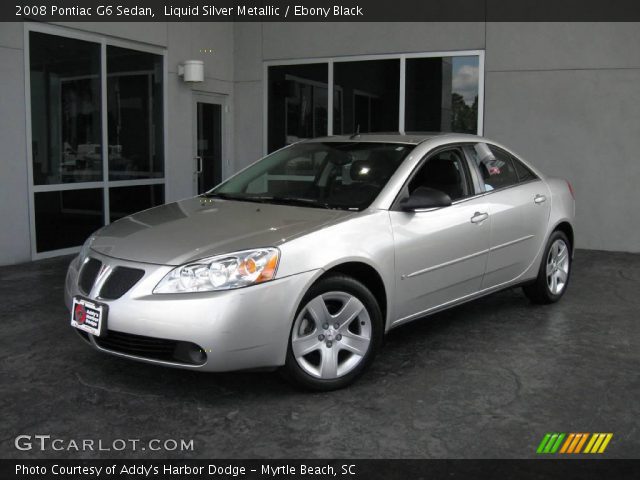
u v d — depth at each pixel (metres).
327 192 4.48
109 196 8.59
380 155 4.65
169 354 3.51
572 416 3.55
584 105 8.62
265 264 3.51
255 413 3.55
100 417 3.49
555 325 5.26
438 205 4.13
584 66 8.56
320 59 10.02
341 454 3.12
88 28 8.03
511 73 8.90
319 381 3.77
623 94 8.44
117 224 4.34
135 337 3.54
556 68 8.69
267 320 3.50
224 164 10.66
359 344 3.92
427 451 3.15
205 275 3.46
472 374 4.16
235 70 10.66
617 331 5.11
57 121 7.80
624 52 8.38
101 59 8.31
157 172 9.40
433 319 5.39
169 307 3.42
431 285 4.41
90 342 3.82
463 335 4.97
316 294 3.71
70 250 8.08
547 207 5.59
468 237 4.66
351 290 3.85
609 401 3.75
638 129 8.41
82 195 8.19
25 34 7.29
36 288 6.29
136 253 3.71
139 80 8.97
